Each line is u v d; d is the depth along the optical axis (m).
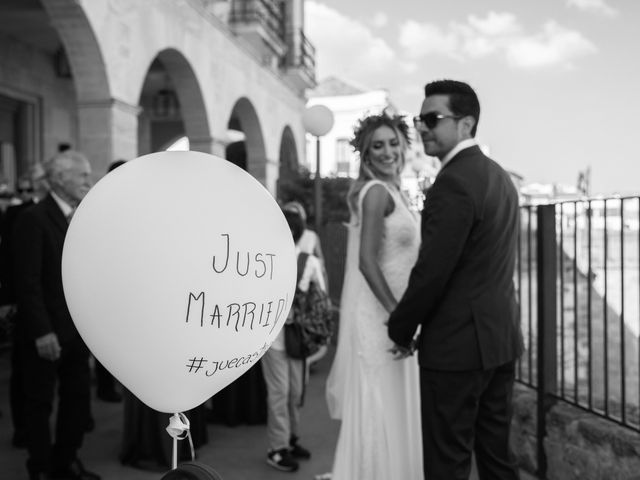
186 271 1.35
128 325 1.38
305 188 14.71
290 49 17.47
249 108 14.45
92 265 1.39
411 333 2.47
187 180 1.41
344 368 3.17
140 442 4.01
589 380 3.54
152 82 14.88
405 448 2.89
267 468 3.98
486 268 2.42
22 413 4.45
